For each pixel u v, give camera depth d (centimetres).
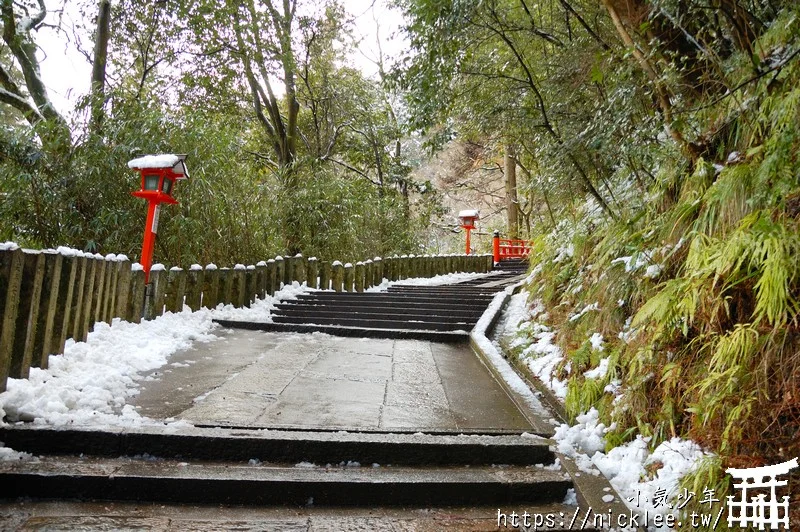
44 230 655
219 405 347
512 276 1383
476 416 362
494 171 2184
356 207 1221
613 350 372
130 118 703
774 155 253
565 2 420
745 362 237
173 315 599
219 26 1081
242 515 239
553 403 394
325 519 240
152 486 246
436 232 2270
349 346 580
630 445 302
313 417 336
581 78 446
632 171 439
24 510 229
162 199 574
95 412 307
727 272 266
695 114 347
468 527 237
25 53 880
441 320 733
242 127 1383
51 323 354
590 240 520
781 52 281
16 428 270
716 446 251
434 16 477
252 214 859
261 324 657
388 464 290
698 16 337
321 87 1512
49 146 648
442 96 569
